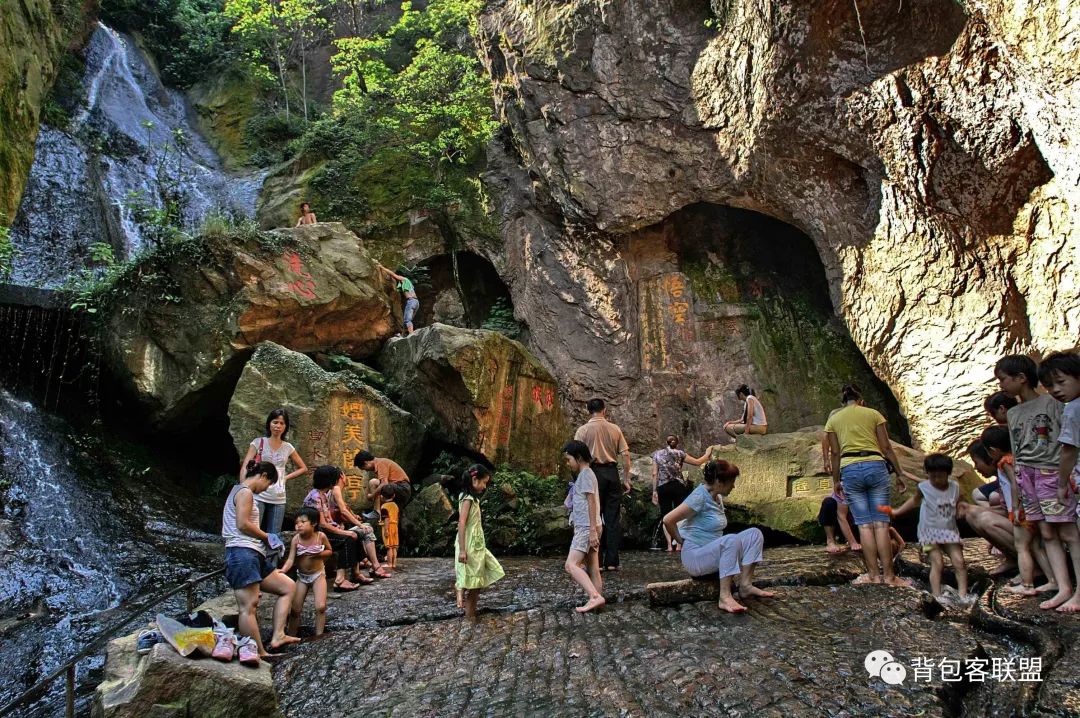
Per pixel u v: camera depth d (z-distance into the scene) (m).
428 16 20.86
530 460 12.38
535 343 16.95
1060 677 4.37
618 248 16.59
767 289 16.97
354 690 5.33
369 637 6.43
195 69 24.48
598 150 15.55
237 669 4.75
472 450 11.69
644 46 14.75
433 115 19.19
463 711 4.75
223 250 12.05
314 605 6.82
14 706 4.16
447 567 9.33
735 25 13.52
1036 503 5.63
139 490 11.09
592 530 6.78
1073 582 6.02
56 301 12.46
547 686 5.00
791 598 6.50
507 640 6.06
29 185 16.69
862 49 12.36
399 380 13.00
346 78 21.00
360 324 13.73
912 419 13.87
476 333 11.95
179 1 24.69
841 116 12.98
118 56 22.34
